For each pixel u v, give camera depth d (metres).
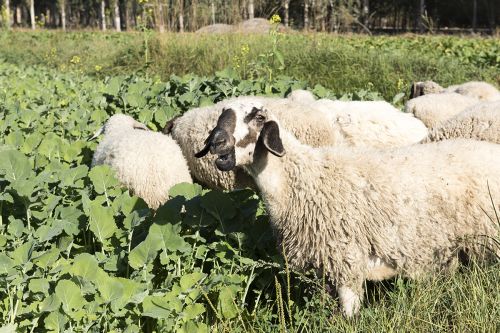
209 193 2.52
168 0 8.49
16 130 4.02
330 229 2.37
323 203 2.38
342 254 2.37
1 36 15.73
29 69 8.57
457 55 9.93
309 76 7.33
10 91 5.89
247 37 8.13
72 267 2.12
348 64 7.60
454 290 2.21
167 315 2.09
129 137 3.19
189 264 2.48
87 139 3.96
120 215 2.67
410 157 2.44
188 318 2.18
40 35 16.16
